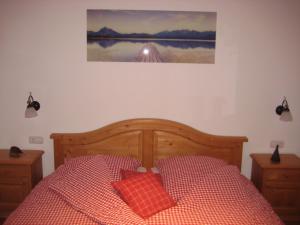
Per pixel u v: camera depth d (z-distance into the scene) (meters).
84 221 1.82
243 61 2.86
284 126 2.96
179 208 1.95
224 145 2.90
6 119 2.95
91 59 2.84
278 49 2.84
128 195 1.99
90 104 2.92
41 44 2.81
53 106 2.92
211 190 2.08
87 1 2.76
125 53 2.83
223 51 2.84
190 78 2.88
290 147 3.00
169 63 2.85
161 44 2.81
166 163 2.56
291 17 2.79
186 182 2.20
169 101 2.91
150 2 2.76
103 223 1.77
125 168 2.45
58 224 1.78
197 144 2.91
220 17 2.78
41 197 2.10
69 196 2.03
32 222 1.79
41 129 2.96
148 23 2.79
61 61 2.84
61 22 2.78
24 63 2.85
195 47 2.82
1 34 2.79
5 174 2.68
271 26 2.80
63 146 2.90
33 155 2.80
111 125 2.87
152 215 1.90
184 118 2.94
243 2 2.76
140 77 2.87
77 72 2.86
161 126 2.87
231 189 2.11
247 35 2.81
